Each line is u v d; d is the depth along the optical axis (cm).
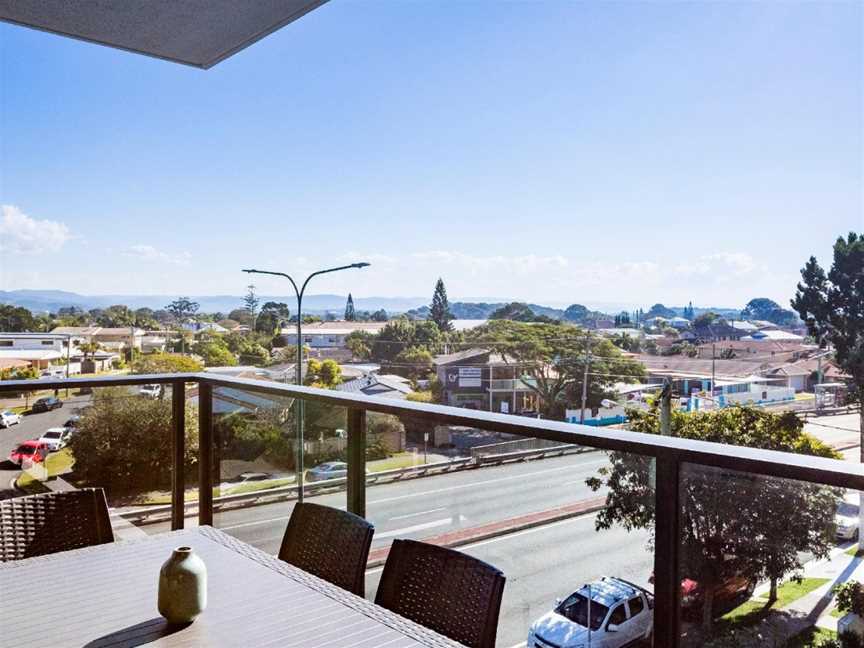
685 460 150
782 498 137
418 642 115
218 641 115
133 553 159
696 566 150
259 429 301
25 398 305
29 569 148
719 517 147
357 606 130
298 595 136
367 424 245
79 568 149
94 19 284
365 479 245
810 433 1233
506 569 192
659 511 156
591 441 171
